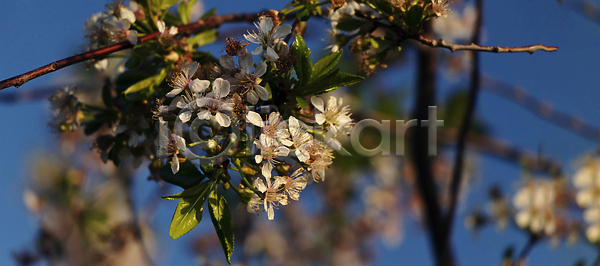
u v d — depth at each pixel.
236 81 1.02
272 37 1.03
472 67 1.25
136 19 1.10
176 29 1.09
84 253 1.88
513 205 1.43
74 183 1.93
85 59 1.05
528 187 1.44
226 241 1.01
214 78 1.03
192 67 1.03
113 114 1.13
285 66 1.03
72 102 1.13
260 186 1.02
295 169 1.05
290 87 1.04
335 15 1.10
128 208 1.85
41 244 1.90
